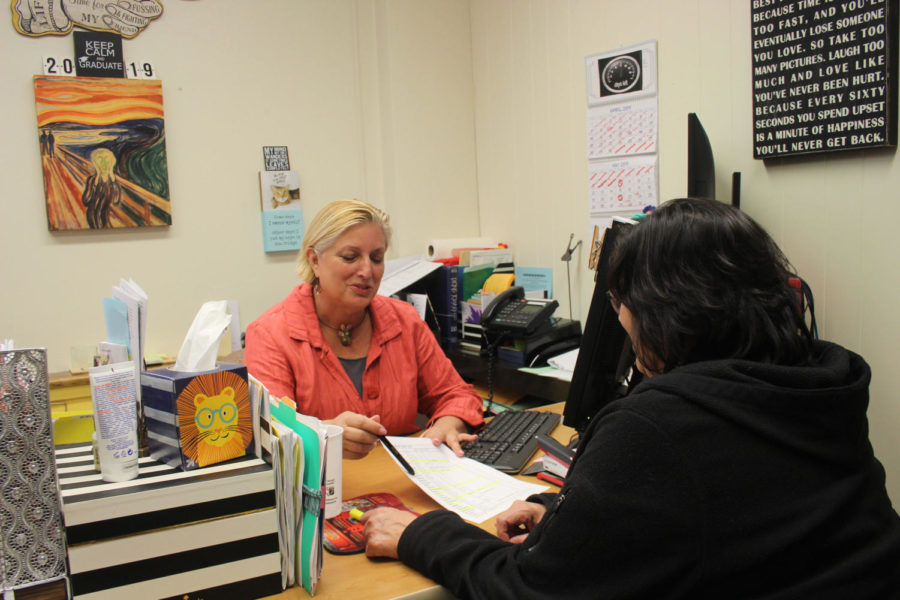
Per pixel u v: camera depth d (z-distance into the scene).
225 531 0.90
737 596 0.68
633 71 2.26
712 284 0.75
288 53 2.60
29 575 0.85
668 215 0.80
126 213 2.28
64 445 1.09
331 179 2.72
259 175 2.55
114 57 2.25
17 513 0.84
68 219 2.19
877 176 1.65
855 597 0.68
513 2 2.75
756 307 0.74
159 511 0.87
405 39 2.83
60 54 2.18
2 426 0.82
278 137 2.59
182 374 0.96
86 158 2.21
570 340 2.33
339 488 1.08
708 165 1.85
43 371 0.84
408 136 2.86
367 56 2.79
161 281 2.39
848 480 0.73
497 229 2.99
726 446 0.69
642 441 0.71
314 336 1.62
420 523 0.99
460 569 0.88
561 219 2.62
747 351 0.75
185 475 0.91
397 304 1.83
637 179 2.29
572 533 0.73
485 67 2.96
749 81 1.91
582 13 2.44
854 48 1.62
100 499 0.83
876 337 1.68
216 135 2.46
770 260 0.77
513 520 1.08
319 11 2.66
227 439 0.98
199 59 2.42
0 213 2.12
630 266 0.83
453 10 2.96
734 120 1.97
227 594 0.91
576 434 1.55
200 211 2.45
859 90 1.63
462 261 2.70
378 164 2.84
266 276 2.60
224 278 2.51
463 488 1.27
